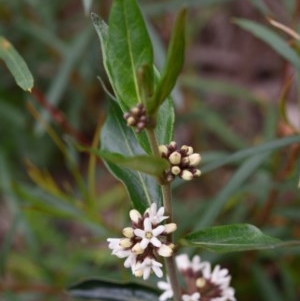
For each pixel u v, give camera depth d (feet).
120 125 0.85
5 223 1.96
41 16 1.63
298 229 1.42
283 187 1.27
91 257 1.51
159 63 1.31
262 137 1.60
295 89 1.95
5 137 1.84
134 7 0.67
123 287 0.91
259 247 0.70
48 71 1.79
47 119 1.46
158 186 0.80
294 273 1.50
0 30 1.62
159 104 0.67
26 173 1.87
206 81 1.66
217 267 0.91
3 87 1.80
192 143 1.81
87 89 1.77
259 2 1.25
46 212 1.18
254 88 2.13
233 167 1.45
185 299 0.85
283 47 1.05
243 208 1.47
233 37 2.19
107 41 0.69
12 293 1.31
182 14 0.62
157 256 0.77
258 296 1.51
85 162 2.06
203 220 1.16
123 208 1.43
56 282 1.47
